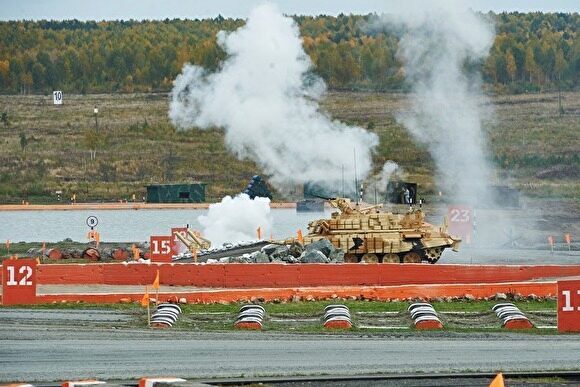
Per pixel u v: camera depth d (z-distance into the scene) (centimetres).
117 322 13575
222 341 12256
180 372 10569
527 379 10438
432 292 15725
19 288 15062
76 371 10594
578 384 10231
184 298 15388
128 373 10512
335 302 15425
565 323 13012
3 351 11562
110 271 17412
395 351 11744
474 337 12650
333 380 10250
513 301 15600
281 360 11206
